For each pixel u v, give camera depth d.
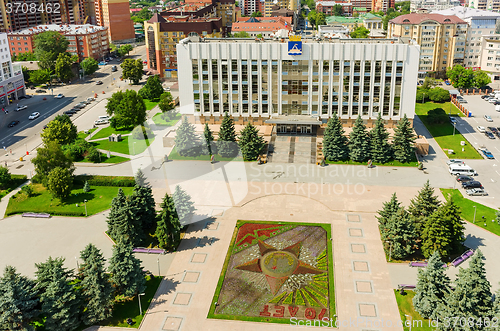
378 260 87.19
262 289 79.56
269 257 87.75
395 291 78.56
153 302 77.19
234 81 148.38
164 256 88.88
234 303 76.38
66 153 123.12
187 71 149.12
